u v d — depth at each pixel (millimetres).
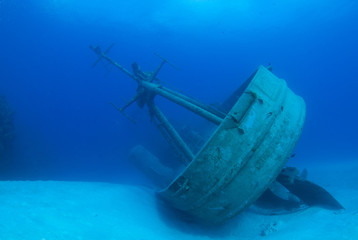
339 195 6879
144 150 12734
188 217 6078
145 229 4449
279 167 4992
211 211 4875
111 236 3637
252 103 4578
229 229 5531
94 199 5469
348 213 4496
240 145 4395
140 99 8789
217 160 4387
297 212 5688
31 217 3514
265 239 4473
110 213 4844
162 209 6602
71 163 23172
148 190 8867
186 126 12609
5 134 14500
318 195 5543
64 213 4109
